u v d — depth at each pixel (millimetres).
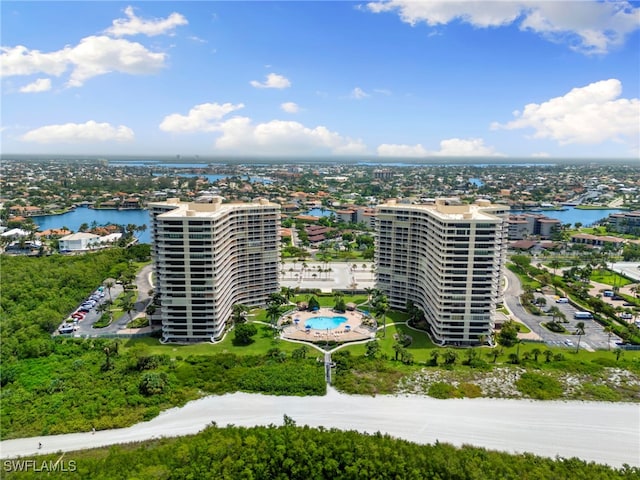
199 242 185375
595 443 126250
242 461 113812
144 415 136000
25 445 122500
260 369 162250
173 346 187750
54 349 178000
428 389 151750
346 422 134250
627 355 181250
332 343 190375
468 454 116875
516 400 146125
